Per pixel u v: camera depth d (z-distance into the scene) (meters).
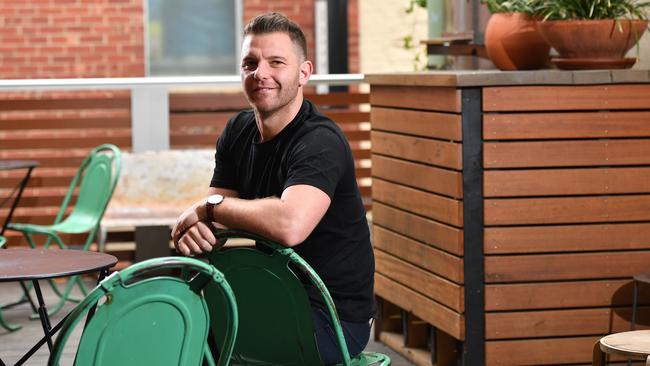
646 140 4.81
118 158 6.55
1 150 7.92
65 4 11.89
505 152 4.73
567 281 4.81
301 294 3.31
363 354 3.69
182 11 12.47
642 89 4.80
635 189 4.82
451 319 4.83
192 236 3.44
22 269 3.45
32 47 11.88
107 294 2.74
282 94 3.62
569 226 4.79
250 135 3.81
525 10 5.11
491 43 5.21
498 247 4.76
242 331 3.42
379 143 5.54
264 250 3.67
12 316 6.59
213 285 3.40
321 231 3.63
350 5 12.12
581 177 4.78
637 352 3.45
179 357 2.90
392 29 11.90
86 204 6.72
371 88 5.60
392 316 5.90
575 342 4.82
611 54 4.89
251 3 12.48
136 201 7.49
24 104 7.84
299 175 3.51
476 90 4.71
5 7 11.80
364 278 3.69
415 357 5.40
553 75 4.72
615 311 4.84
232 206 3.45
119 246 7.95
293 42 3.65
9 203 7.98
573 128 4.76
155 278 2.81
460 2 6.16
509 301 4.78
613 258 4.82
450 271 4.82
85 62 11.98
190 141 8.09
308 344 3.37
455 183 4.74
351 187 3.66
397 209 5.38
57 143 7.96
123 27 12.03
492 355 4.79
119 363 2.80
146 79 7.54
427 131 5.00
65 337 2.72
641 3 5.27
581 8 4.92
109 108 7.93
